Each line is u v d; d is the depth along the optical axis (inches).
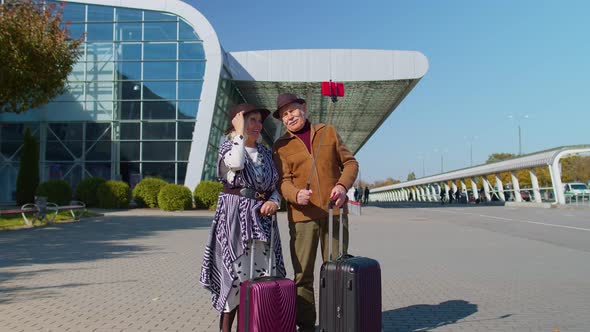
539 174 2635.3
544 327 186.4
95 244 456.8
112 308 217.5
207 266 158.4
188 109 1131.9
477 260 370.9
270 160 165.3
